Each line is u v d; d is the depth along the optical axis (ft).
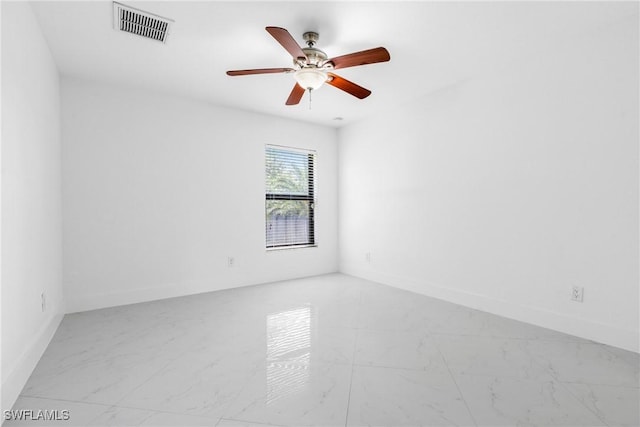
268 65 9.12
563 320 7.97
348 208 15.30
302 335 7.91
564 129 7.91
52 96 8.47
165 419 4.72
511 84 9.00
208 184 12.18
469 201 10.15
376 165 13.73
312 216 15.43
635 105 6.81
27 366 5.84
